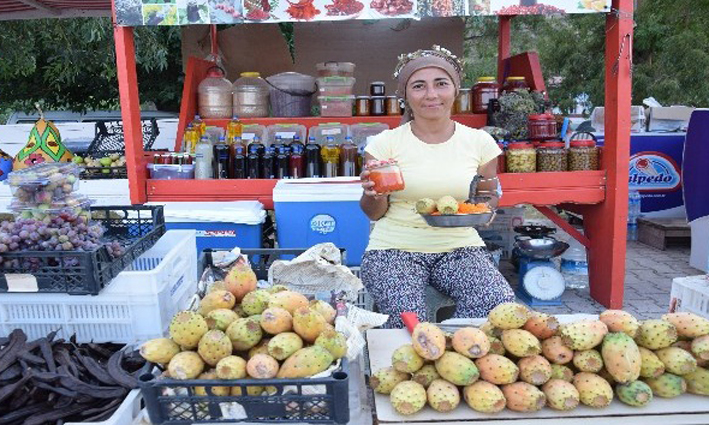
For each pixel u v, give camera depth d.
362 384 1.71
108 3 4.81
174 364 1.41
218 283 1.78
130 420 1.61
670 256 5.70
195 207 3.42
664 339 1.53
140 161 3.72
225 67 6.04
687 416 1.48
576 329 1.55
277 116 4.96
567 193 3.96
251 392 1.40
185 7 3.40
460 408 1.51
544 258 4.32
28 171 2.03
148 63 7.92
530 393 1.47
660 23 10.73
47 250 1.81
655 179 6.43
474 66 12.24
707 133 4.96
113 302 1.92
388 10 3.46
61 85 9.77
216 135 4.63
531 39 12.91
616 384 1.55
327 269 2.16
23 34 7.18
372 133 4.61
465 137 2.72
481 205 2.38
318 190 3.35
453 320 1.97
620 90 3.74
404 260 2.61
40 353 1.82
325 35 5.96
